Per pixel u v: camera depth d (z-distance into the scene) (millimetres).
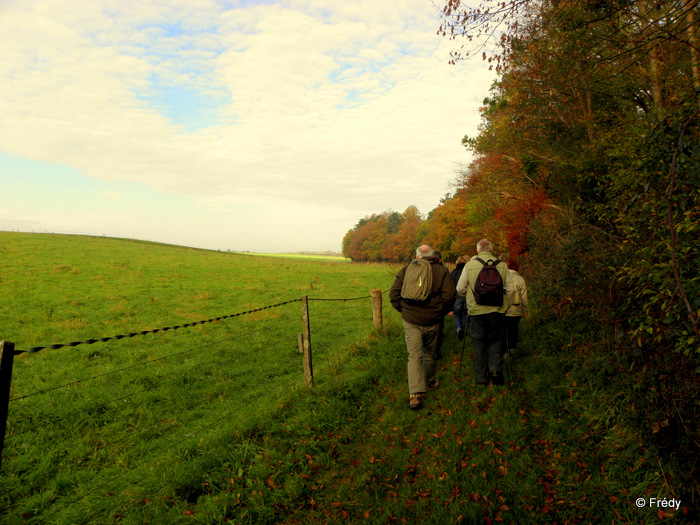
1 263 24172
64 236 46062
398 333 8844
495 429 4219
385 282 25516
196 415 6293
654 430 2996
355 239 113000
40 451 5078
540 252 8523
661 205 3037
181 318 14016
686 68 7457
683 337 2568
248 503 3451
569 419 4195
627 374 3754
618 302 4246
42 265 24641
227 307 16125
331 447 4262
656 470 3086
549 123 14516
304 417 4840
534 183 16734
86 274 22688
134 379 7770
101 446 5309
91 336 11508
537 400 4738
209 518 3279
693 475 2783
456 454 3846
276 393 6371
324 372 6711
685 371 2885
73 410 6285
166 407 6586
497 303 5047
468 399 4977
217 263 33750
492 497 3240
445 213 37781
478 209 21703
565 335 5941
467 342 7695
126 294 17922
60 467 4742
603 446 3627
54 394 6934
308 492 3604
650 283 2951
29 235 42812
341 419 4832
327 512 3346
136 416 6262
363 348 8211
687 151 2621
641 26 5961
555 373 5203
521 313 6145
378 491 3521
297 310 15570
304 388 5715
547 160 14656
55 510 3914
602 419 3863
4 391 2703
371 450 4191
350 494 3531
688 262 2721
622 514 2904
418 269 5102
